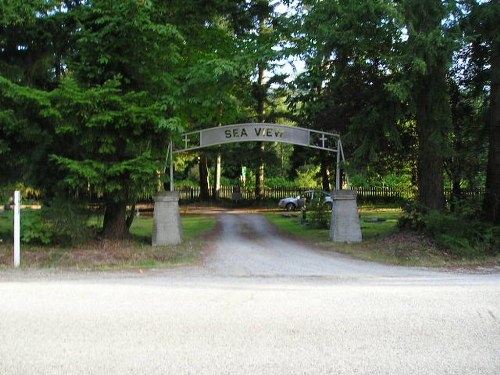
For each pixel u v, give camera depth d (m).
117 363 4.41
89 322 5.70
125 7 11.57
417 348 4.86
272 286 8.01
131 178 11.97
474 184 17.28
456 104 15.73
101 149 11.74
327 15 12.60
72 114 11.32
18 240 10.03
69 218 11.90
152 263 10.69
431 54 11.34
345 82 14.60
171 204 13.95
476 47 13.91
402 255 11.62
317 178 39.44
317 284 8.24
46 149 12.38
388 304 6.62
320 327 5.54
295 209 34.31
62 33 12.99
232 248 13.77
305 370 4.27
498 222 13.89
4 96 11.26
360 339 5.12
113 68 12.55
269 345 4.92
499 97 14.16
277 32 15.64
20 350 4.75
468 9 12.65
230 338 5.14
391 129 13.41
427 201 13.84
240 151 35.69
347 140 13.92
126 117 11.65
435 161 13.78
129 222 14.42
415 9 11.70
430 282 8.47
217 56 16.23
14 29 12.38
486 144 16.17
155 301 6.76
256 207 37.12
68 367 4.32
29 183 12.84
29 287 7.77
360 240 14.66
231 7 16.41
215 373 4.19
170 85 13.29
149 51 12.46
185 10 15.22
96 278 8.77
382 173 17.84
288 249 13.55
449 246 11.87
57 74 13.75
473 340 5.11
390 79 13.23
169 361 4.46
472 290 7.63
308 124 20.61
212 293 7.34
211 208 36.56
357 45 12.52
